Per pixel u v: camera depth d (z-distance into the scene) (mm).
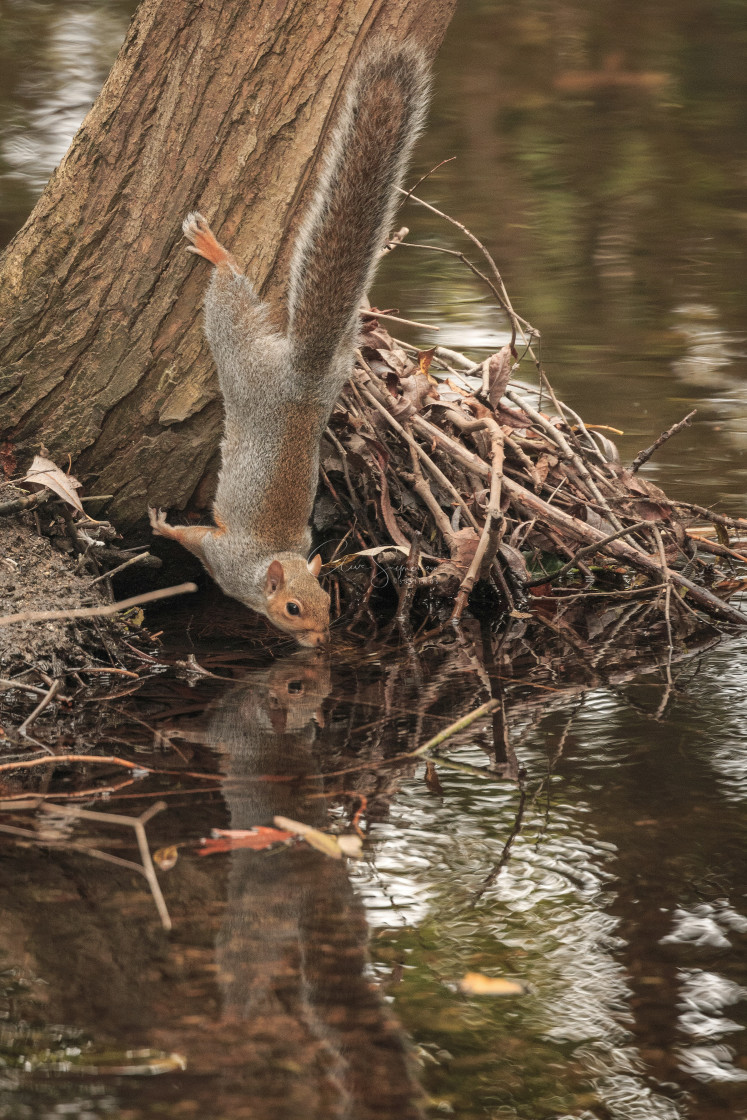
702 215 24328
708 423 15008
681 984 5738
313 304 10297
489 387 12438
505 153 28156
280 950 5867
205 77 9953
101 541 10492
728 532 12469
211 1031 5266
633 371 16562
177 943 5883
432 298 19141
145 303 10375
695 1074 5164
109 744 8305
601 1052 5270
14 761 7977
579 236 22781
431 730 8656
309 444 10766
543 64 36781
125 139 10125
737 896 6461
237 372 10328
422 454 11805
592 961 5887
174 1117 4754
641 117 31516
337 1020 5371
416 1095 4961
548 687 9602
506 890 6473
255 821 7148
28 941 5855
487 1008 5516
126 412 10617
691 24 41719
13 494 10320
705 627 11211
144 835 6699
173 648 10492
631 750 8312
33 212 10664
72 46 34844
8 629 9406
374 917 6172
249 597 10945
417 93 10422
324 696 9344
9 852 6703
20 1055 5078
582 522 11570
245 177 10102
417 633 11031
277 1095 4906
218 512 11031
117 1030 5250
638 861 6805
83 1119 4730
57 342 10422
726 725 8758
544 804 7488
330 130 10109
